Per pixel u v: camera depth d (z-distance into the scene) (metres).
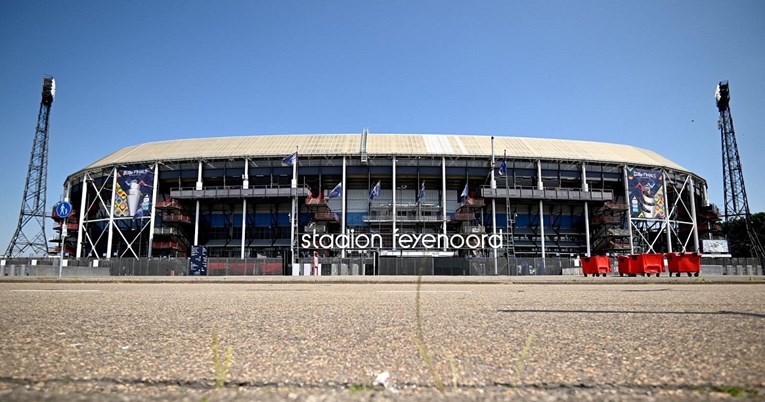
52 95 84.44
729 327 4.55
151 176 69.19
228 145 73.88
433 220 68.06
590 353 3.48
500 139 77.12
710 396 2.46
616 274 38.09
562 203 71.69
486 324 5.04
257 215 72.50
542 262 49.28
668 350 3.52
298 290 12.73
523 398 2.46
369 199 65.12
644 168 72.00
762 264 53.84
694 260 27.53
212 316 5.84
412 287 15.08
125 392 2.56
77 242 72.19
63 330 4.59
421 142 73.50
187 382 2.75
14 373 2.89
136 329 4.72
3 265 42.53
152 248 68.56
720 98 91.00
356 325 5.03
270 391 2.60
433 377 2.84
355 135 76.75
